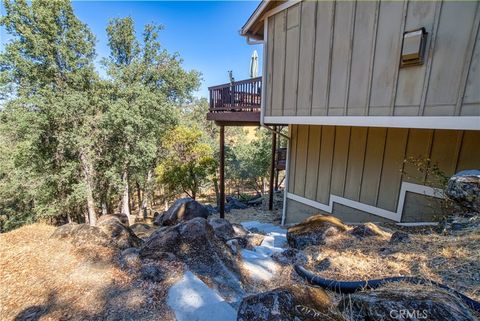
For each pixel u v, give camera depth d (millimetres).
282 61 4965
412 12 3043
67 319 2031
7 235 3633
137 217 13875
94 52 11094
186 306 2105
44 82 10125
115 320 1997
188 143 12883
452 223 2684
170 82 13344
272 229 6145
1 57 9336
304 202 6180
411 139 4141
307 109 4508
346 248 3037
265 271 2998
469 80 2662
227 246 3490
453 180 2795
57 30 9898
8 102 9586
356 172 4984
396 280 1840
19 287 2436
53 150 10812
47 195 11109
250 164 15773
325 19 4078
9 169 11180
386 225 3883
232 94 6512
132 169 13172
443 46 2818
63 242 3371
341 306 1542
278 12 4934
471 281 1727
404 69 3168
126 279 2547
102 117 10516
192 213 7410
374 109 3523
